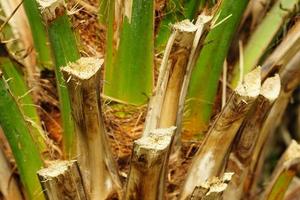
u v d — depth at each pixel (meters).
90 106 0.88
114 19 0.98
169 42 0.91
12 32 1.05
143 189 0.88
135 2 0.94
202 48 0.97
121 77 1.00
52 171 0.87
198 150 0.96
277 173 1.04
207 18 0.93
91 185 0.94
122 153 1.03
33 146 0.94
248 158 0.99
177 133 1.00
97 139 0.91
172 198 1.02
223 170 0.97
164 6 1.03
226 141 0.94
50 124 1.06
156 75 1.04
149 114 0.95
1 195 1.01
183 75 0.92
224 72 1.06
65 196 0.89
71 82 0.86
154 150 0.84
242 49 1.10
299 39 1.04
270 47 1.09
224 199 1.02
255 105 0.95
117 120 1.02
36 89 1.06
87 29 1.05
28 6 1.00
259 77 0.92
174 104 0.94
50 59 1.04
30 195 0.97
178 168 1.02
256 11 1.11
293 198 1.18
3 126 0.92
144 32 0.96
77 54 0.93
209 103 1.03
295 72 1.06
